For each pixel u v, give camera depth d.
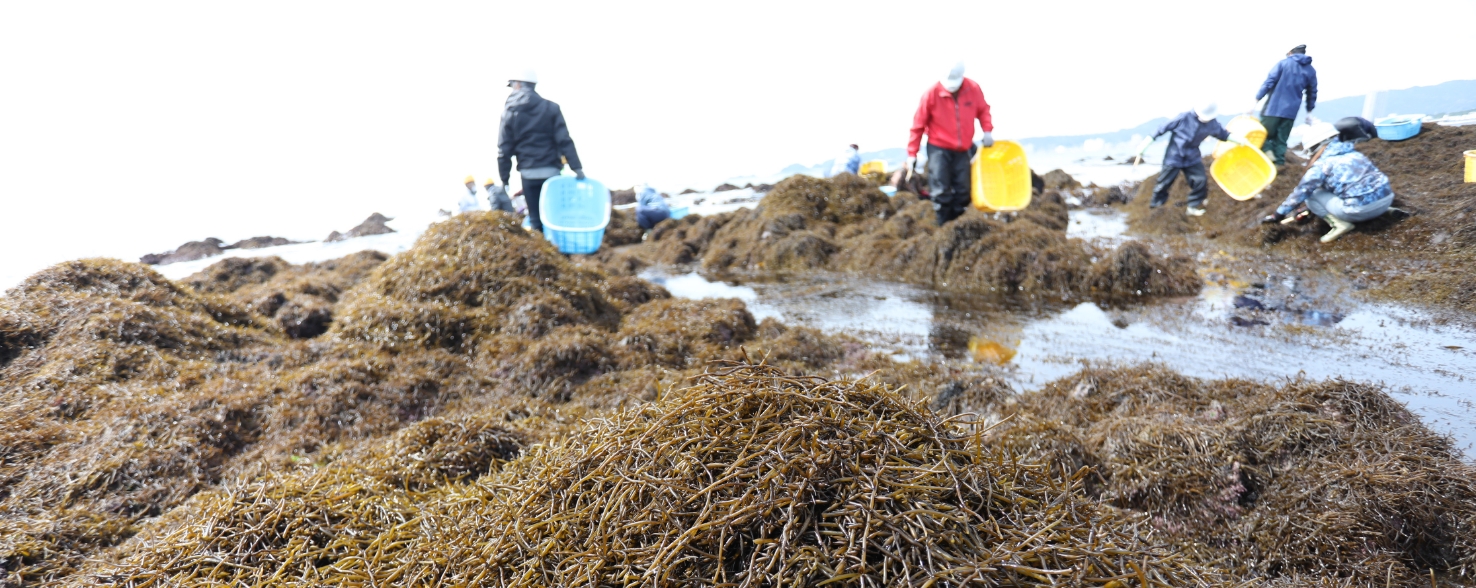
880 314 6.64
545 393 4.41
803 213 11.71
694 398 2.15
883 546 1.58
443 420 3.31
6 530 2.87
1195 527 2.70
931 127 8.54
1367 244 7.02
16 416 3.90
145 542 2.55
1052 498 1.86
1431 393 3.76
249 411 3.99
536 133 8.23
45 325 4.76
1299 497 2.60
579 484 1.98
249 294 7.15
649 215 14.46
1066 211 11.47
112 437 3.62
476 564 1.88
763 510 1.69
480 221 6.51
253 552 2.26
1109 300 6.61
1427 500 2.44
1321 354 4.51
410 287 5.89
